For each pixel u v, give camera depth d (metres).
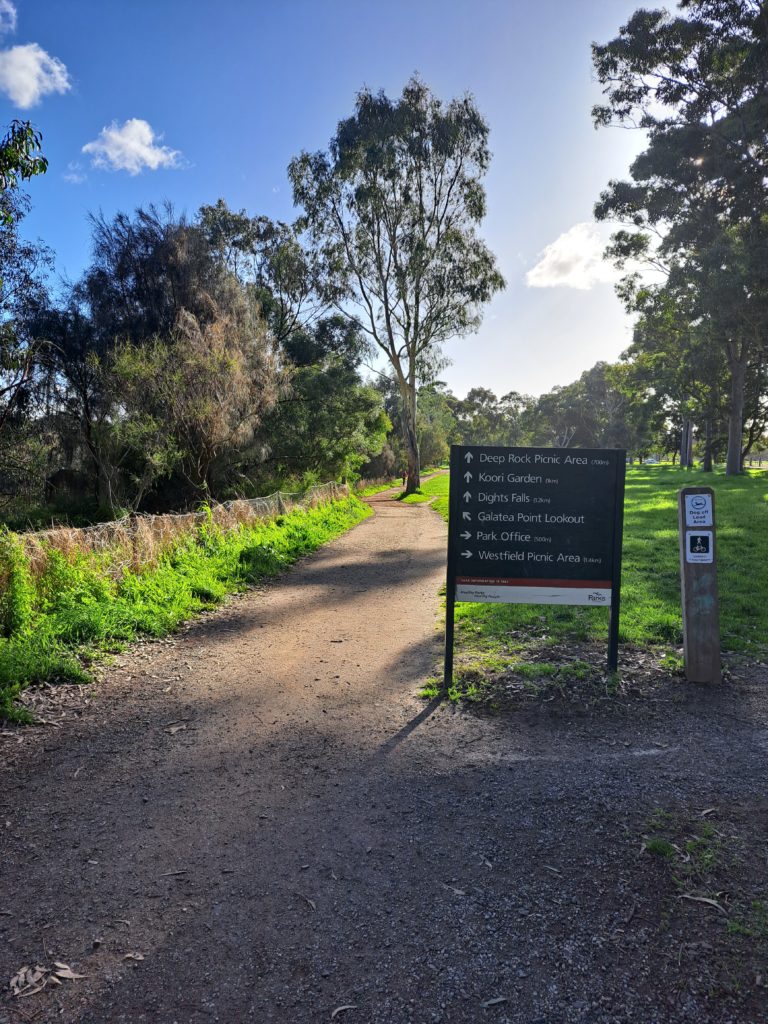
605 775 3.79
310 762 4.08
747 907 2.67
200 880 2.94
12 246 16.98
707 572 5.10
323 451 30.22
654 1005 2.21
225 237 35.94
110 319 22.83
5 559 6.46
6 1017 2.20
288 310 36.72
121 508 19.33
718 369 42.56
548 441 105.38
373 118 30.50
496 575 5.30
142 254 24.38
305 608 8.52
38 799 3.66
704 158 27.34
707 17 25.28
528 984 2.32
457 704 4.93
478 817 3.41
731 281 24.17
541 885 2.85
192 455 19.94
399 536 17.39
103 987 2.33
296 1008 2.24
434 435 78.56
